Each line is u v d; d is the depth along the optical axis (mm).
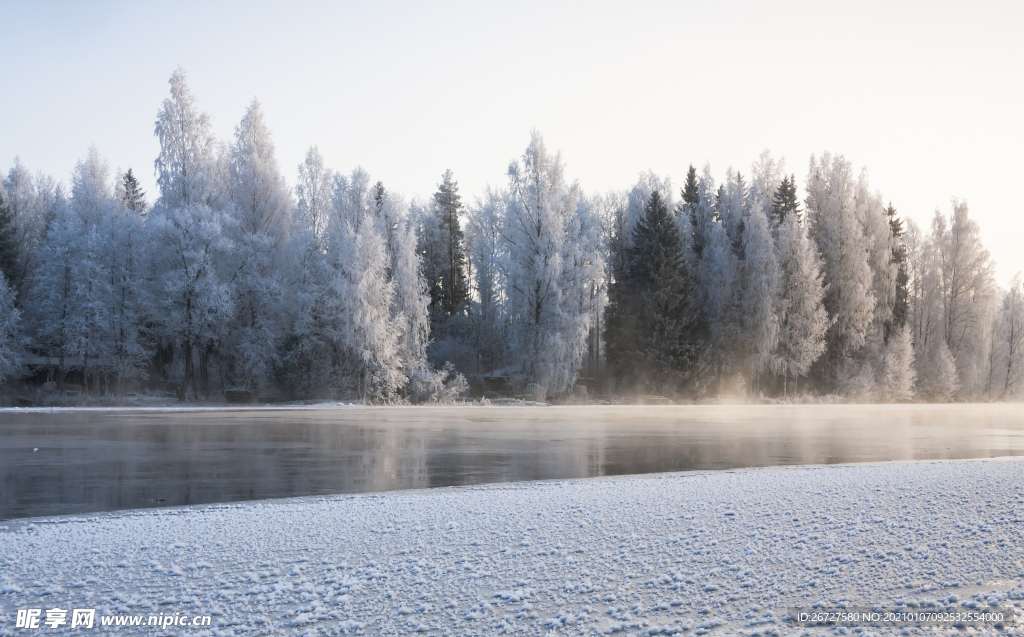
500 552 8484
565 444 25062
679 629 5797
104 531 10391
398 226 60250
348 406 49969
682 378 60531
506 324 62875
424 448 23625
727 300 64125
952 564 6895
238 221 54750
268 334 53500
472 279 79062
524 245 58219
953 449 23281
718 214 70938
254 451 22594
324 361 53625
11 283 55625
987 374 79688
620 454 22000
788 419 39969
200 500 14039
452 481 16469
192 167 55969
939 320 77625
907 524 8578
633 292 64250
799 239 63375
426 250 78125
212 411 44344
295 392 53750
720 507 10672
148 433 28438
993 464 16297
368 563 8180
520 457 21188
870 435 28875
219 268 54031
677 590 6793
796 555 7625
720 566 7453
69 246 52938
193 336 51531
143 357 54000
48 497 14375
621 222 71625
